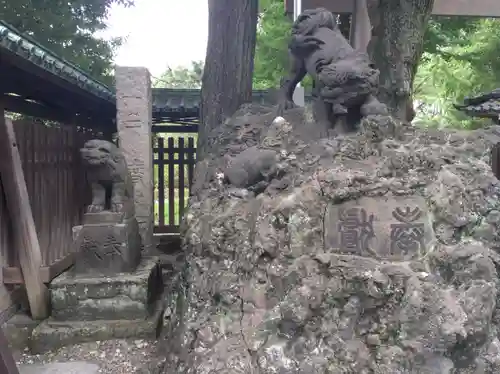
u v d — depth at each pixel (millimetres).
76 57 9516
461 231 2697
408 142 3002
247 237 2822
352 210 2709
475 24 9797
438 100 10711
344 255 2662
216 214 3020
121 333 3836
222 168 3348
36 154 4719
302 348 2482
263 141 3127
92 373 3332
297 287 2568
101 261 4094
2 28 3078
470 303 2457
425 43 9102
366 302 2541
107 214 4137
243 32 4582
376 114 3072
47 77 3977
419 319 2441
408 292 2504
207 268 2916
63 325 3850
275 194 2879
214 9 4578
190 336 2676
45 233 4855
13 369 2592
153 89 7750
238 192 3053
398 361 2430
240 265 2762
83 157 4148
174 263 5883
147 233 5527
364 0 5383
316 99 3430
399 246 2654
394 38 4602
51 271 4434
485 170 2859
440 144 3014
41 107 5422
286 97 3678
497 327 2645
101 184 4285
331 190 2746
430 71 10016
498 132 3152
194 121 8406
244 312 2627
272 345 2482
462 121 10180
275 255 2680
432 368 2422
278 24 9891
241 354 2494
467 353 2479
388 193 2734
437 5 7277
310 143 3107
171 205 8273
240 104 4605
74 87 4656
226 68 4562
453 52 9430
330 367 2432
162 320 3896
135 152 5539
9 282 4223
